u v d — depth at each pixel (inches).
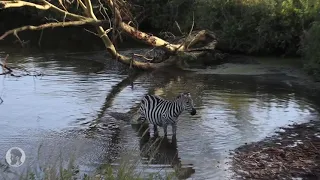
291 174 329.1
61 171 269.4
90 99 528.1
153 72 689.6
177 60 729.0
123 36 997.2
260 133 412.2
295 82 613.3
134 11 1062.4
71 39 1038.4
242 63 749.3
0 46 930.7
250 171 333.4
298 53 758.5
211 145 383.2
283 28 785.6
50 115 466.6
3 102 511.8
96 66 729.0
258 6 789.2
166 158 354.3
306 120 450.0
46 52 863.1
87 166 338.0
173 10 1043.3
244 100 521.3
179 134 409.4
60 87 583.5
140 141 394.0
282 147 378.3
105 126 434.9
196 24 919.7
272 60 768.3
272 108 489.4
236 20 804.0
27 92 557.0
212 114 466.9
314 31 652.7
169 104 397.7
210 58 765.3
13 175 315.3
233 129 422.0
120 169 272.7
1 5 579.5
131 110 483.2
